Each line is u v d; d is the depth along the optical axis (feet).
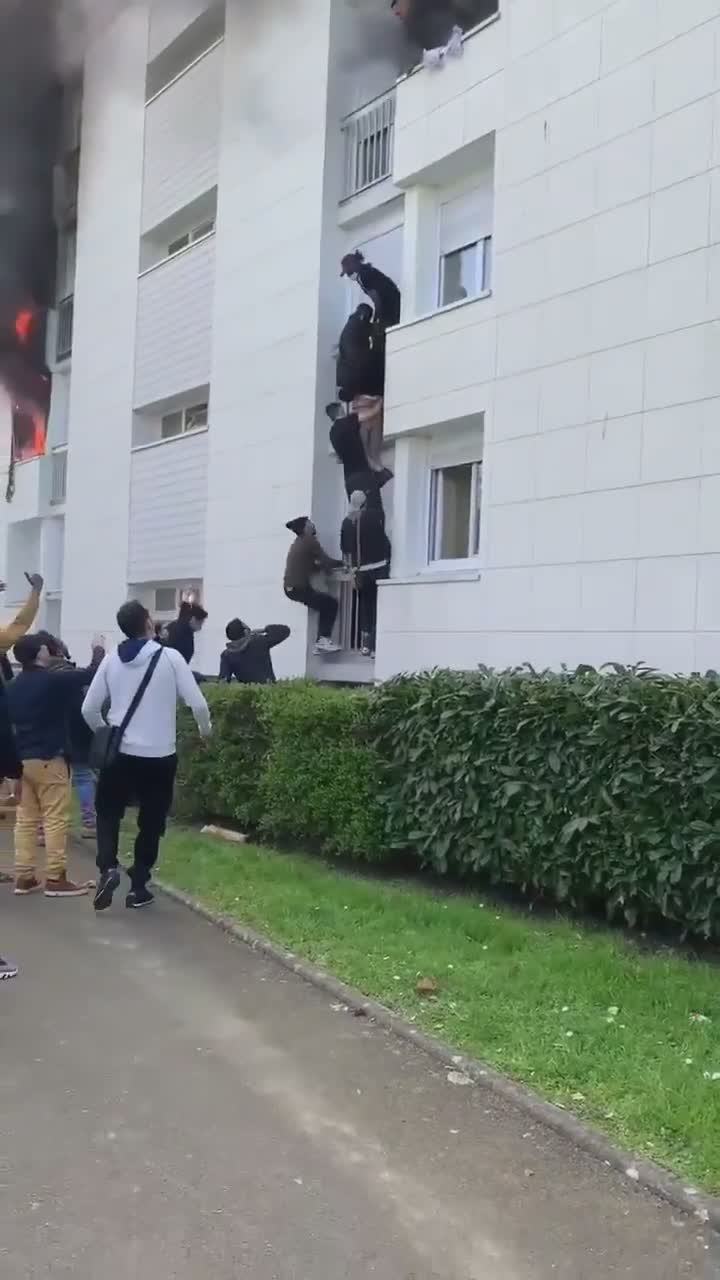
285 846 29.99
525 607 32.42
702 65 27.53
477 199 37.78
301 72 46.37
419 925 21.24
